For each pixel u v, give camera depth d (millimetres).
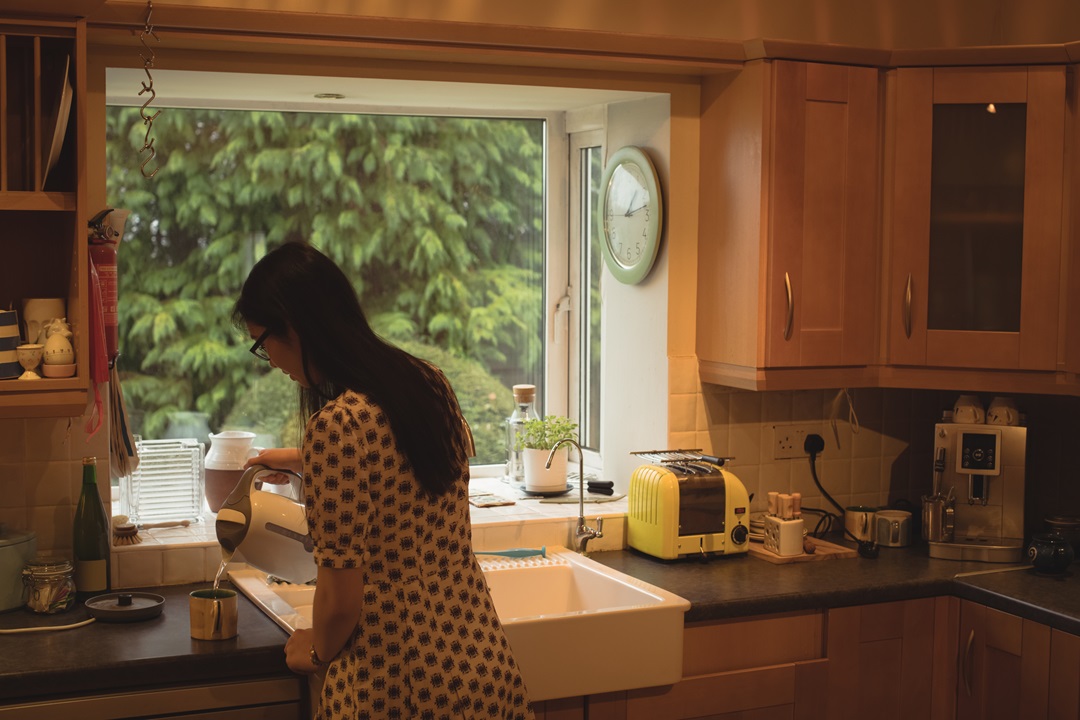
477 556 2912
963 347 2988
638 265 3219
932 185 3000
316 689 2174
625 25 3109
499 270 3490
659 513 2939
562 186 3541
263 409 3213
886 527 3156
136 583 2650
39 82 2275
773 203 2904
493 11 2971
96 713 2107
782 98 2889
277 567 2279
